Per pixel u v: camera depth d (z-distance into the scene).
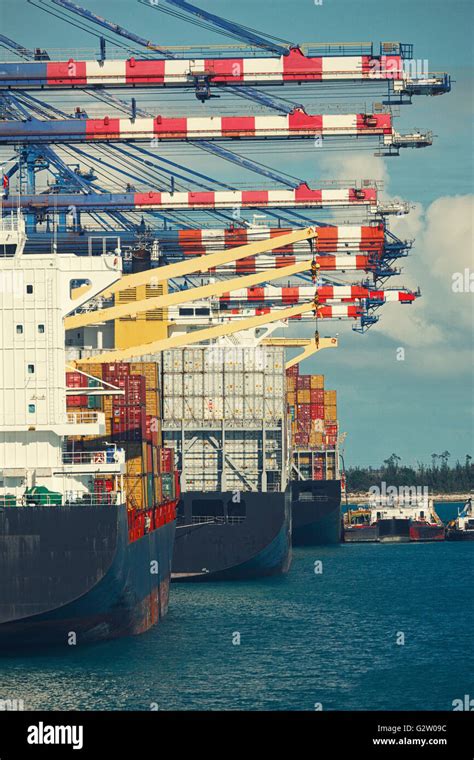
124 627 129.50
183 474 186.25
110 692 113.00
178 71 177.12
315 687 120.19
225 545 184.00
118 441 145.25
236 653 133.75
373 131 187.00
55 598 113.69
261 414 186.75
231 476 186.00
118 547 114.81
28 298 123.81
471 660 134.38
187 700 112.69
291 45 179.00
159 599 151.75
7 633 116.75
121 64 176.50
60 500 118.31
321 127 185.88
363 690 119.62
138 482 142.75
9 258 124.12
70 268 125.38
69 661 122.62
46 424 123.00
